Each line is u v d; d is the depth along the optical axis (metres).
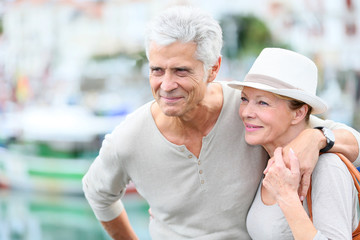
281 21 25.91
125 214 2.61
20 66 20.66
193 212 2.18
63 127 10.78
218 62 1.99
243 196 2.15
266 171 1.87
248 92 1.94
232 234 2.18
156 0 22.80
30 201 10.21
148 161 2.15
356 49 25.47
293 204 1.77
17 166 10.97
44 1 21.97
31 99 17.75
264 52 1.99
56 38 22.11
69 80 18.45
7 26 21.47
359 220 1.92
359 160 2.01
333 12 26.20
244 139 2.13
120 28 23.27
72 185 10.64
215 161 2.12
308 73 1.94
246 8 24.28
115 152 2.17
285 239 1.90
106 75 13.55
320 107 1.88
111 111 11.67
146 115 2.15
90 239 7.59
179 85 1.87
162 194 2.19
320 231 1.75
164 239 2.29
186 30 1.81
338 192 1.77
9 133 11.22
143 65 14.98
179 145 2.10
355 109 18.55
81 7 22.95
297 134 1.96
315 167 1.86
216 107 2.10
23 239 7.57
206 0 22.83
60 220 8.74
